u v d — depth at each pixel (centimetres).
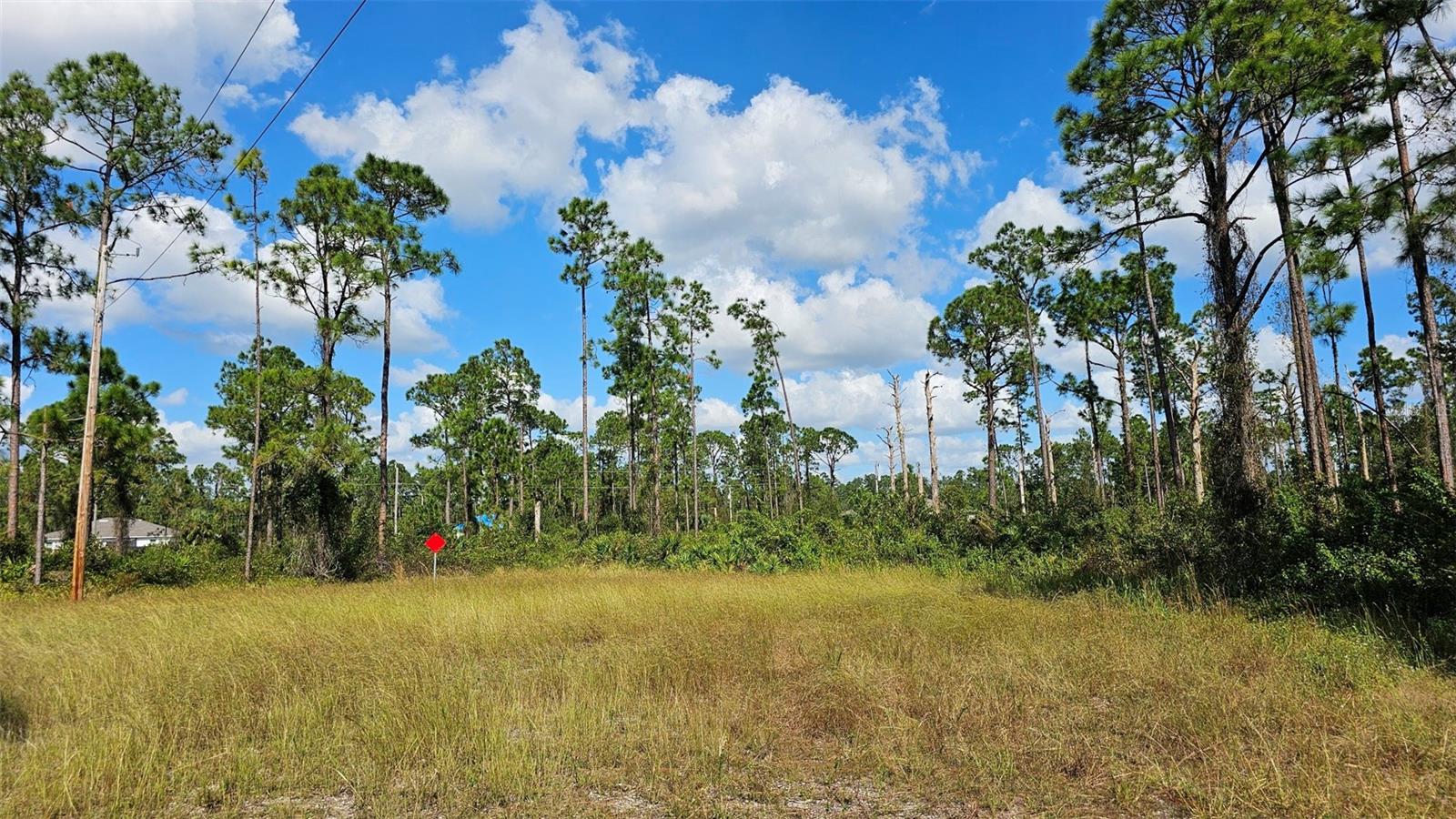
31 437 2150
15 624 1218
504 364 5019
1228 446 1322
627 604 1292
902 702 646
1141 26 1349
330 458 2514
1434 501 939
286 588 2130
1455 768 466
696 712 628
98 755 529
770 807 469
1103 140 1455
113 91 1928
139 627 1147
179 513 4819
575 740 575
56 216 2125
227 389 3416
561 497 5962
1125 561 1474
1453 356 2430
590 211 3709
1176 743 532
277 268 2520
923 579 1827
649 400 3847
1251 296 1340
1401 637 792
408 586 1995
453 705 645
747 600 1338
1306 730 533
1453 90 1095
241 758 539
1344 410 3550
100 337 1983
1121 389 3356
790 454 6644
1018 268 3472
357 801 475
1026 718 599
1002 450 6166
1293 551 1119
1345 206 1078
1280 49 1146
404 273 2709
